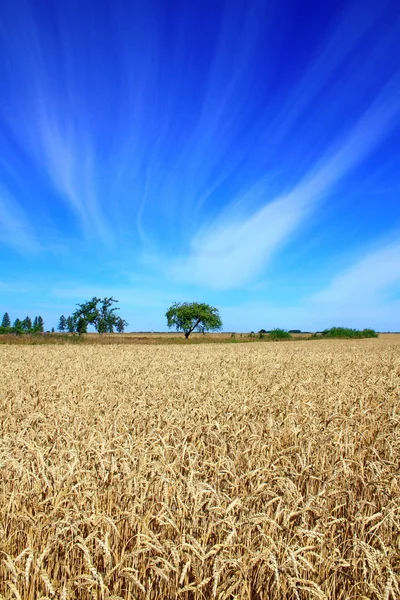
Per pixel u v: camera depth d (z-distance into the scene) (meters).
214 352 29.25
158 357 22.72
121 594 2.95
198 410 6.89
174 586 2.97
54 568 3.09
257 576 3.04
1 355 22.77
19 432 5.59
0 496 3.81
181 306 81.94
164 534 3.32
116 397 8.97
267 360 20.66
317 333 92.50
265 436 5.71
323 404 8.48
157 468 3.97
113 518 3.51
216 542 3.30
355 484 4.43
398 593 2.77
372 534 3.29
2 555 3.10
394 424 6.67
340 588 3.12
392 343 51.00
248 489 4.22
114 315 59.19
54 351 27.02
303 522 3.28
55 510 3.22
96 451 4.38
